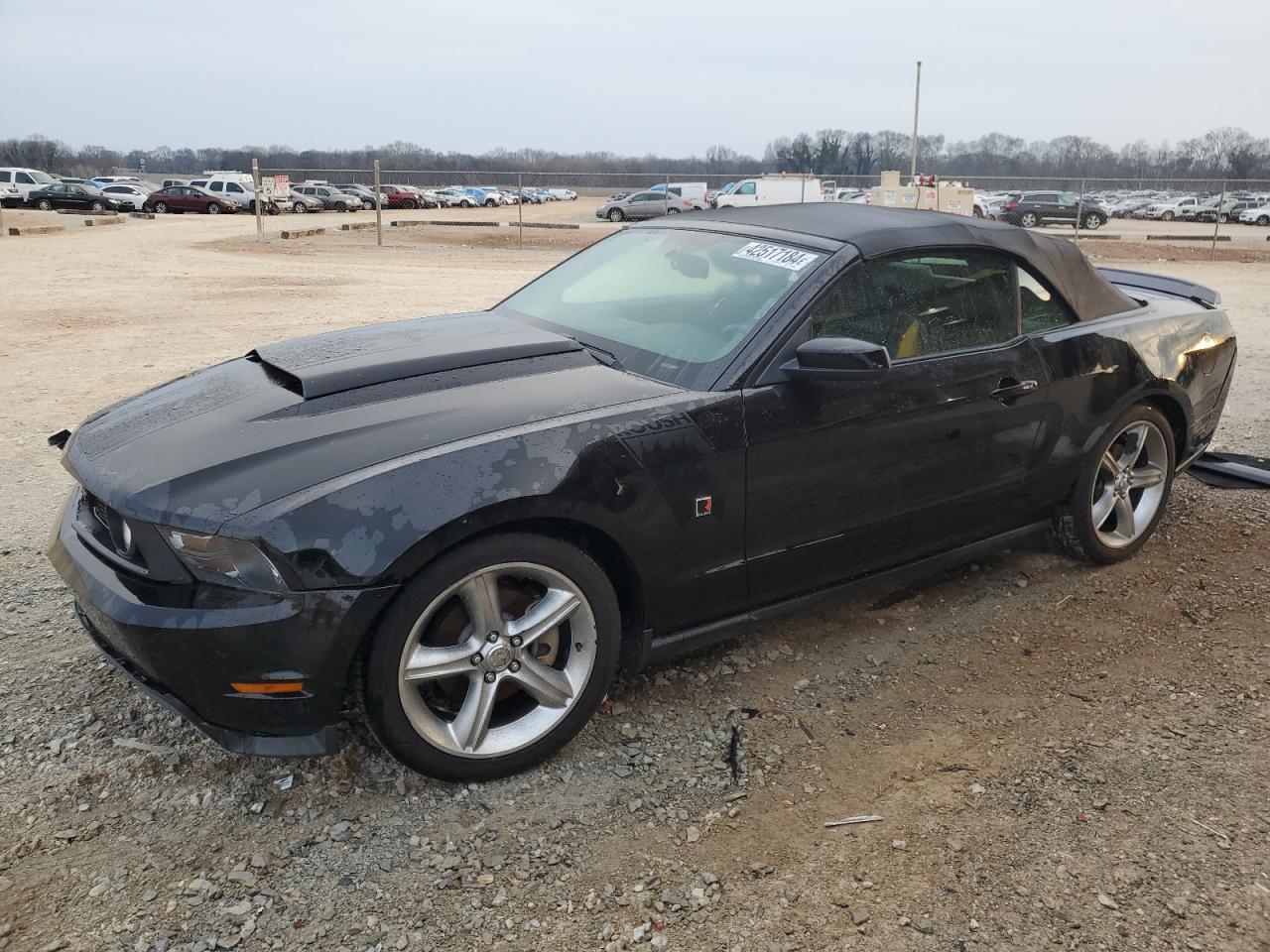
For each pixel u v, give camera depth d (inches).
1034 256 150.9
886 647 142.0
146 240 1004.6
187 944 85.6
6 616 143.1
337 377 113.2
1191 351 169.0
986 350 140.4
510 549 102.1
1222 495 206.2
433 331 135.8
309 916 89.3
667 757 114.4
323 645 93.7
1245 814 105.7
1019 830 103.0
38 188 1715.1
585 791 107.8
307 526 92.7
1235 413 276.5
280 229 1223.5
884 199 1074.1
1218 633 147.4
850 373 112.6
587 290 149.5
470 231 1283.2
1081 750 117.4
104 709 120.2
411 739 101.4
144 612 94.5
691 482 112.7
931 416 132.3
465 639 104.4
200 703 96.2
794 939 88.1
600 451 106.0
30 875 93.2
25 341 369.7
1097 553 166.1
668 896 92.7
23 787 105.4
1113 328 158.2
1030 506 153.0
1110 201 2089.1
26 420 250.2
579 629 110.5
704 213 163.2
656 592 114.6
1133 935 89.0
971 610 153.7
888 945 87.6
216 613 93.2
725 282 133.4
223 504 94.4
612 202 1598.2
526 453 102.0
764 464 118.3
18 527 177.5
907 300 133.6
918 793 108.9
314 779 108.0
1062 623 149.9
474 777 107.2
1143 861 98.4
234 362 134.9
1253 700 128.7
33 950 84.4
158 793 105.3
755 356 119.6
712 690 129.1
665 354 125.5
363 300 508.1
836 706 126.3
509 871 95.7
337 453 99.7
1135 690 131.3
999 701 128.3
